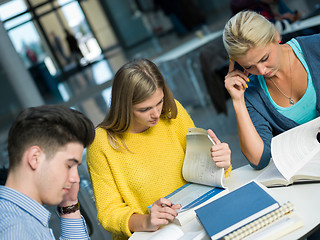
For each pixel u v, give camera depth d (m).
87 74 10.43
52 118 0.87
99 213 1.35
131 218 1.27
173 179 1.45
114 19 12.09
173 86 5.42
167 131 1.48
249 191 1.10
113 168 1.37
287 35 2.22
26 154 0.85
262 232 0.98
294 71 1.44
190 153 1.41
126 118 1.30
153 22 11.44
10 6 11.51
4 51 6.27
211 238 0.96
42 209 0.88
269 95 1.49
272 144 1.26
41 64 9.62
